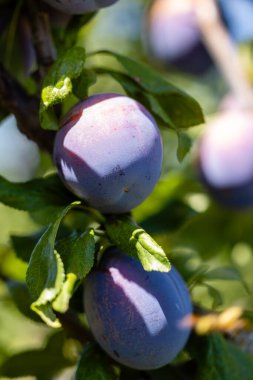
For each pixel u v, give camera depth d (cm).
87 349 51
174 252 57
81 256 48
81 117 49
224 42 87
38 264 47
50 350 58
